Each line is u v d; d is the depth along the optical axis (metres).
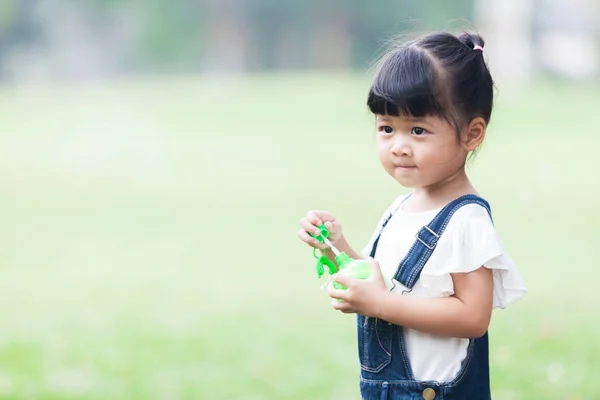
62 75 64.50
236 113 30.05
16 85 58.97
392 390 4.11
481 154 21.56
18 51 65.00
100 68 64.75
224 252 13.84
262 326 9.87
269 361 8.56
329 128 26.92
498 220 15.26
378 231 4.38
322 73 59.03
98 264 13.34
